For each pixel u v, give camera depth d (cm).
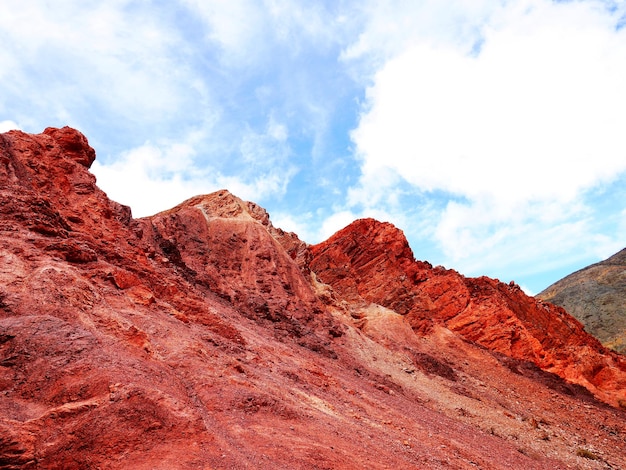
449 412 3119
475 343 5909
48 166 2742
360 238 7875
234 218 5853
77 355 1170
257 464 1032
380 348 4456
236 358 1962
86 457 897
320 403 1870
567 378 5459
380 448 1498
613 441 3541
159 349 1574
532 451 2567
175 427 1045
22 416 965
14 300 1333
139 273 2317
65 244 1853
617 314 10300
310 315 4456
